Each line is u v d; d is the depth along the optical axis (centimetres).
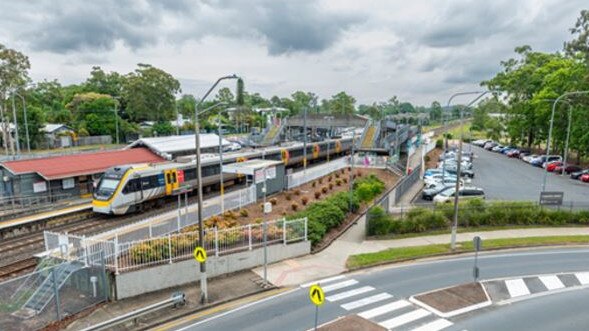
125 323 1395
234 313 1507
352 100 16162
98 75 11269
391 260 2084
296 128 9000
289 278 1858
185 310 1506
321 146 6381
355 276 1889
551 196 2947
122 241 1903
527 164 6250
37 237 2483
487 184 4472
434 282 1806
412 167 5728
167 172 3250
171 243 1758
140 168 3039
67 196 3619
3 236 2477
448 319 1462
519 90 6925
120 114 10112
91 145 7850
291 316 1479
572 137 5238
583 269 1964
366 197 3272
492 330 1387
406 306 1564
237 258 1914
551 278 1850
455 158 6319
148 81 9306
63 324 1383
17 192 3319
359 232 2656
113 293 1579
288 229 2159
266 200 3177
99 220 2861
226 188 4022
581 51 5306
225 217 2559
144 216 2931
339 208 2833
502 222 2831
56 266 1448
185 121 11369
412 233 2617
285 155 5291
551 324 1433
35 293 1470
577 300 1630
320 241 2361
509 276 1873
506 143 9400
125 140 8675
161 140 5053
